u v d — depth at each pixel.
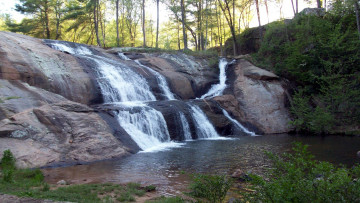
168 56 32.50
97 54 28.25
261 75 28.91
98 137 14.65
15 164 10.98
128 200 7.55
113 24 61.75
